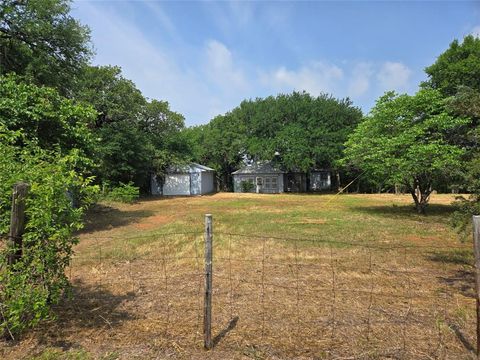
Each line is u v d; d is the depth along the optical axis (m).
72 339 3.05
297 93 35.41
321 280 4.86
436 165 10.84
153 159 29.98
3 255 2.87
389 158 12.15
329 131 31.14
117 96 24.72
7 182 3.01
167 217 13.62
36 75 13.03
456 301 4.00
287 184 36.66
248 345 2.94
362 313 3.64
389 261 5.95
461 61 16.98
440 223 10.84
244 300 4.05
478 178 4.60
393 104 12.97
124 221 12.42
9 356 2.75
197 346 2.92
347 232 9.12
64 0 13.85
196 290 4.44
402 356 2.76
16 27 12.80
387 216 12.82
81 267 5.62
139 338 3.07
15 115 8.20
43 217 2.83
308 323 3.39
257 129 34.09
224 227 10.24
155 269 5.50
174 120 32.03
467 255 6.38
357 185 33.69
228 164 37.97
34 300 2.79
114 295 4.25
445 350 2.84
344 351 2.83
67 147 9.39
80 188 3.31
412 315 3.59
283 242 7.64
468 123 10.83
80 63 15.40
